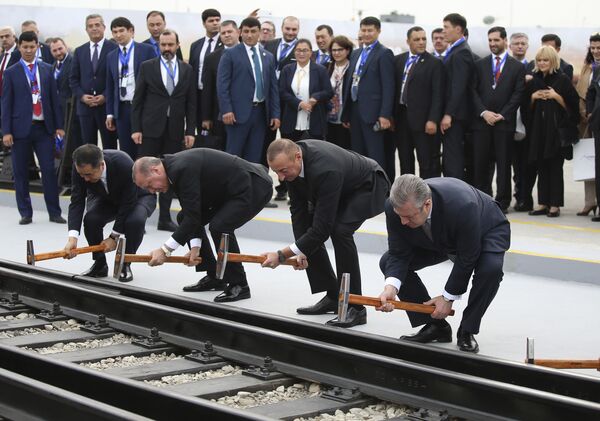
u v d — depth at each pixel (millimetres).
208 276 8570
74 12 16297
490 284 6180
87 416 4551
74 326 7309
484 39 14695
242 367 6176
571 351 6574
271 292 8570
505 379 5504
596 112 10883
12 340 6691
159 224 12078
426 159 11602
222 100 11781
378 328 7254
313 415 5172
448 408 5195
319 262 7500
